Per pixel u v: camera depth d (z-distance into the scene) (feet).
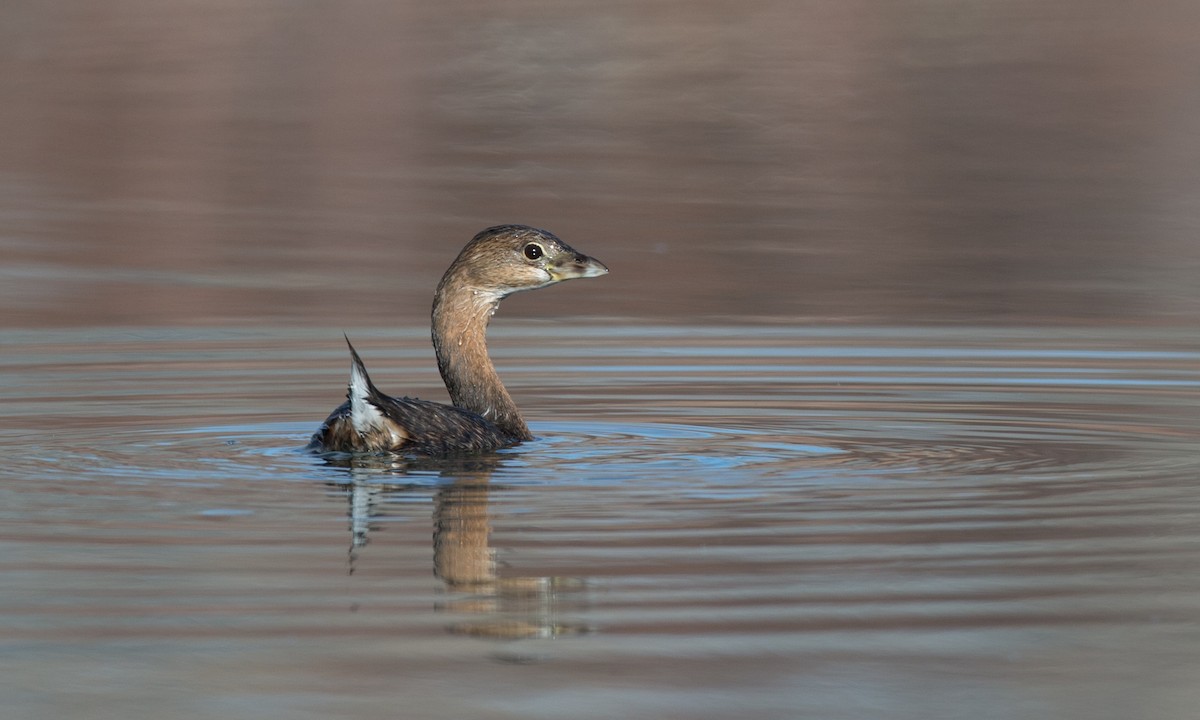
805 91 134.92
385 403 40.47
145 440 42.65
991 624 28.55
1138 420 46.68
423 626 28.45
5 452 40.96
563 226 92.99
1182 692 25.70
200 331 63.52
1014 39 149.79
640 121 127.13
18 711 24.90
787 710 24.99
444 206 99.09
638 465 40.29
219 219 94.94
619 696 25.57
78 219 94.68
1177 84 134.31
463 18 156.66
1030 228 92.22
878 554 32.30
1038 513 35.63
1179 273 78.89
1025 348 59.88
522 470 39.45
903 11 159.22
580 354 59.06
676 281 77.41
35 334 62.49
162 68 140.77
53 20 158.10
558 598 29.71
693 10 159.94
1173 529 34.27
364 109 130.11
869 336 62.69
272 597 29.78
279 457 40.42
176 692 25.62
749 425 45.93
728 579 30.76
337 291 73.77
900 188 105.19
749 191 104.37
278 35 151.84
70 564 31.53
